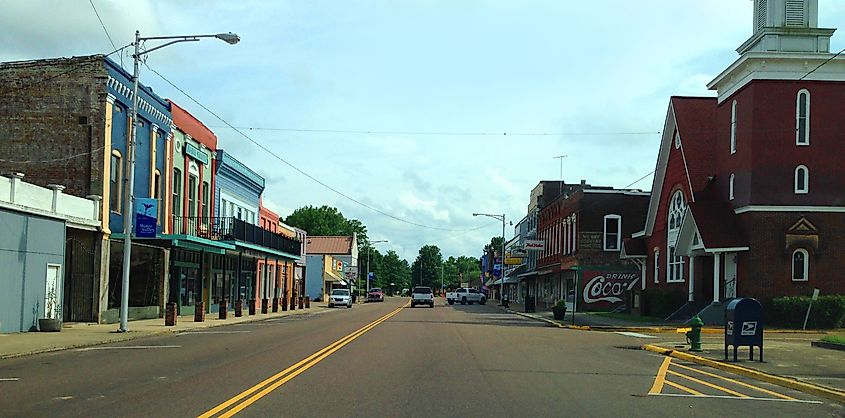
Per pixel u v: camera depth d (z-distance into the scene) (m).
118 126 32.22
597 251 57.34
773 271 34.56
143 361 17.05
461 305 77.56
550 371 15.86
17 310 24.89
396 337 25.31
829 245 34.75
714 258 36.44
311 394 11.91
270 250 50.41
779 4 36.22
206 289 43.84
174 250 37.81
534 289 81.12
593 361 18.38
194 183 42.97
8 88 31.09
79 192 30.72
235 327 31.67
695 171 40.25
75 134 30.88
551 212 69.94
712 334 31.39
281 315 44.50
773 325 33.75
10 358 17.92
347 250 113.44
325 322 36.28
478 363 17.16
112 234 31.59
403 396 11.88
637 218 57.66
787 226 34.69
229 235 41.59
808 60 35.03
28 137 30.94
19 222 24.94
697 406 11.61
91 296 30.34
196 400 11.18
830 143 35.09
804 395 13.31
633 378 15.02
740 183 36.16
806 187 34.94
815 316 33.16
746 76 35.88
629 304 47.91
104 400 11.17
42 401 11.09
